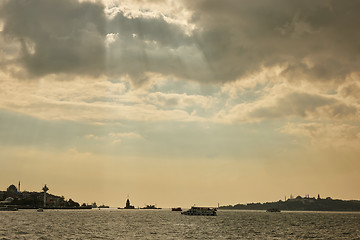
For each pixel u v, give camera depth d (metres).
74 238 151.75
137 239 150.62
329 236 172.25
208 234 173.75
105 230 190.88
